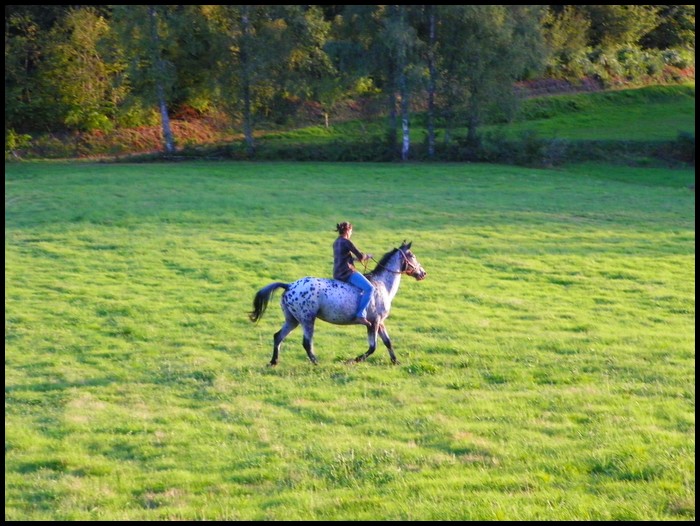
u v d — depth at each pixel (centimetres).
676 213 3697
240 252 2809
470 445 1168
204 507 984
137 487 1051
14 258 2731
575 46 7512
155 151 5972
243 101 5709
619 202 3978
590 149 5675
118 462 1137
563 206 3834
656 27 8312
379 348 1764
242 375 1567
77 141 5897
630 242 3058
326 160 5628
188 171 4878
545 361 1648
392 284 1634
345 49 5297
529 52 5378
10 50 5703
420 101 6303
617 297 2286
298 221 3384
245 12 5481
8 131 5497
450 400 1397
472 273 2577
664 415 1298
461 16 5194
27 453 1166
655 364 1614
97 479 1074
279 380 1530
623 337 1844
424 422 1273
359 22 5288
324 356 1709
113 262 2681
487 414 1310
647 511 948
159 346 1794
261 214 3528
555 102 7025
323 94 5716
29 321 1994
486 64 5300
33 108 5781
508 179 4703
